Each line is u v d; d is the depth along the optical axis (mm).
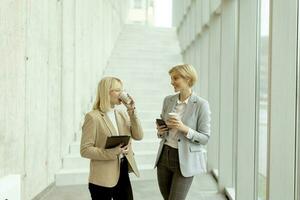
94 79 6945
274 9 1944
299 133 1936
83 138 2076
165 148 2266
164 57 9312
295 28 1904
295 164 1954
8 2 3039
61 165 4766
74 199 3814
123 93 2203
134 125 2242
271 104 1969
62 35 4770
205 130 2176
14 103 3162
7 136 3014
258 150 3221
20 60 3299
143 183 4531
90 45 6574
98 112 2139
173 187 2189
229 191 3871
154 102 7094
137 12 18812
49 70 4215
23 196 3359
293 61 1916
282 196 1957
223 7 4070
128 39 10727
